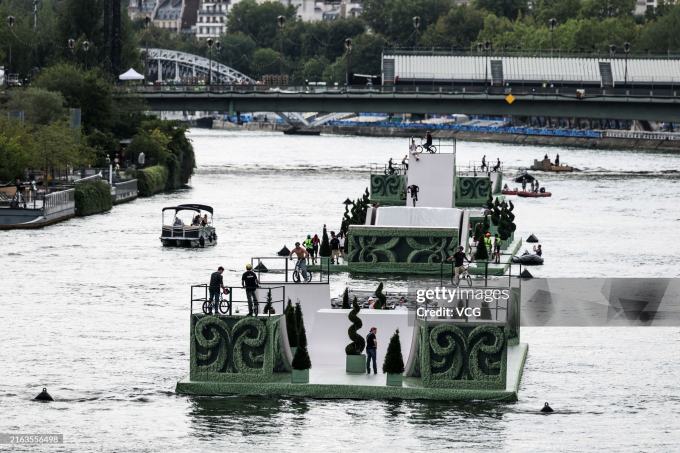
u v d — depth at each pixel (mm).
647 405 133500
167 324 173375
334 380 135125
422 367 133000
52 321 174500
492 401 132750
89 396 134375
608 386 141750
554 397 135875
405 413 127625
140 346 158875
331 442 118500
